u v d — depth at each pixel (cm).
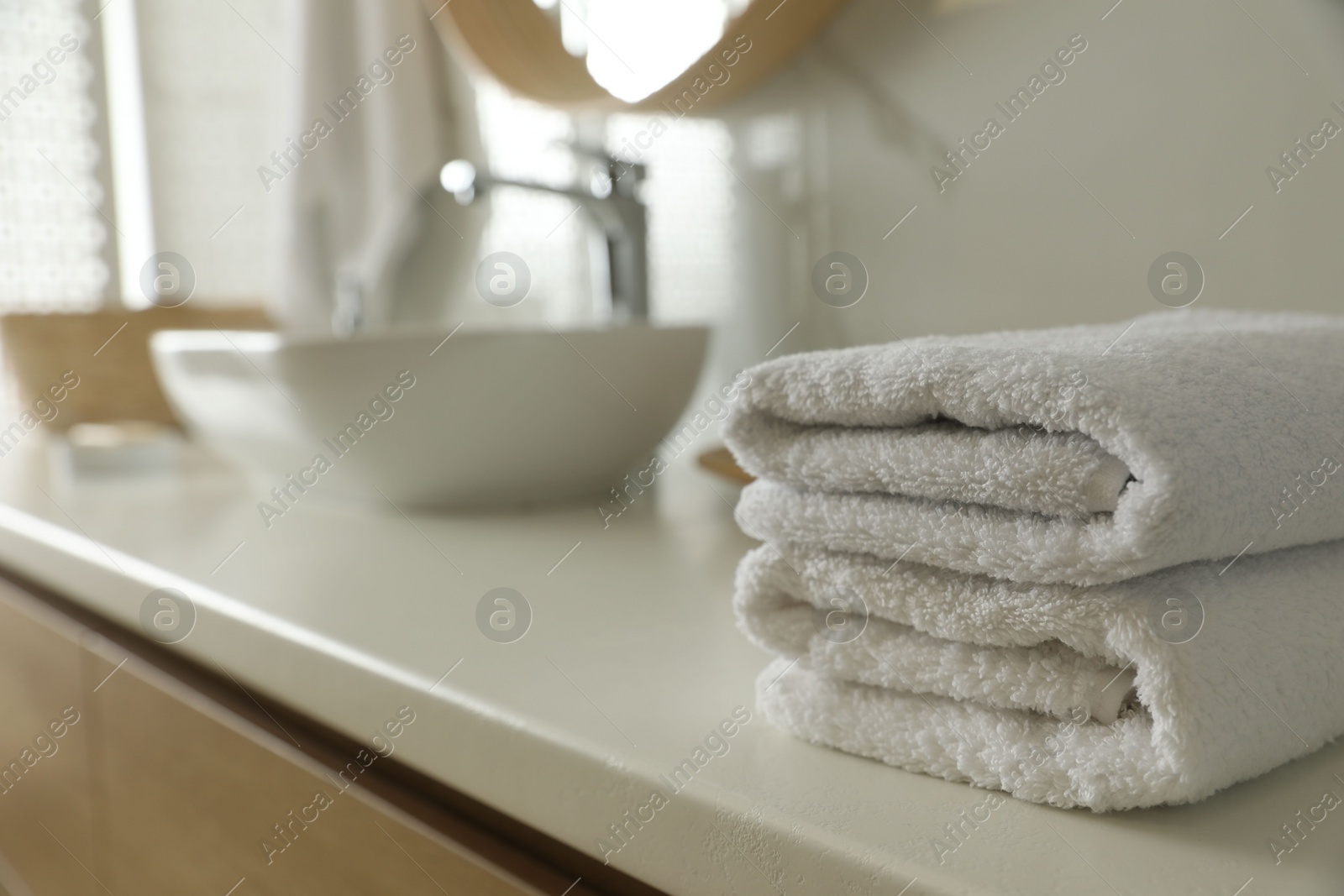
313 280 138
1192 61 66
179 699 57
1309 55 61
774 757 36
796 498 36
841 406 34
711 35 92
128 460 104
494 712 40
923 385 32
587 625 51
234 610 54
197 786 56
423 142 126
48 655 72
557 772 37
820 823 31
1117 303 71
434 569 62
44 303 157
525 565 63
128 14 155
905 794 33
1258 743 30
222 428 87
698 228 102
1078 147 73
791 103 92
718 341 101
